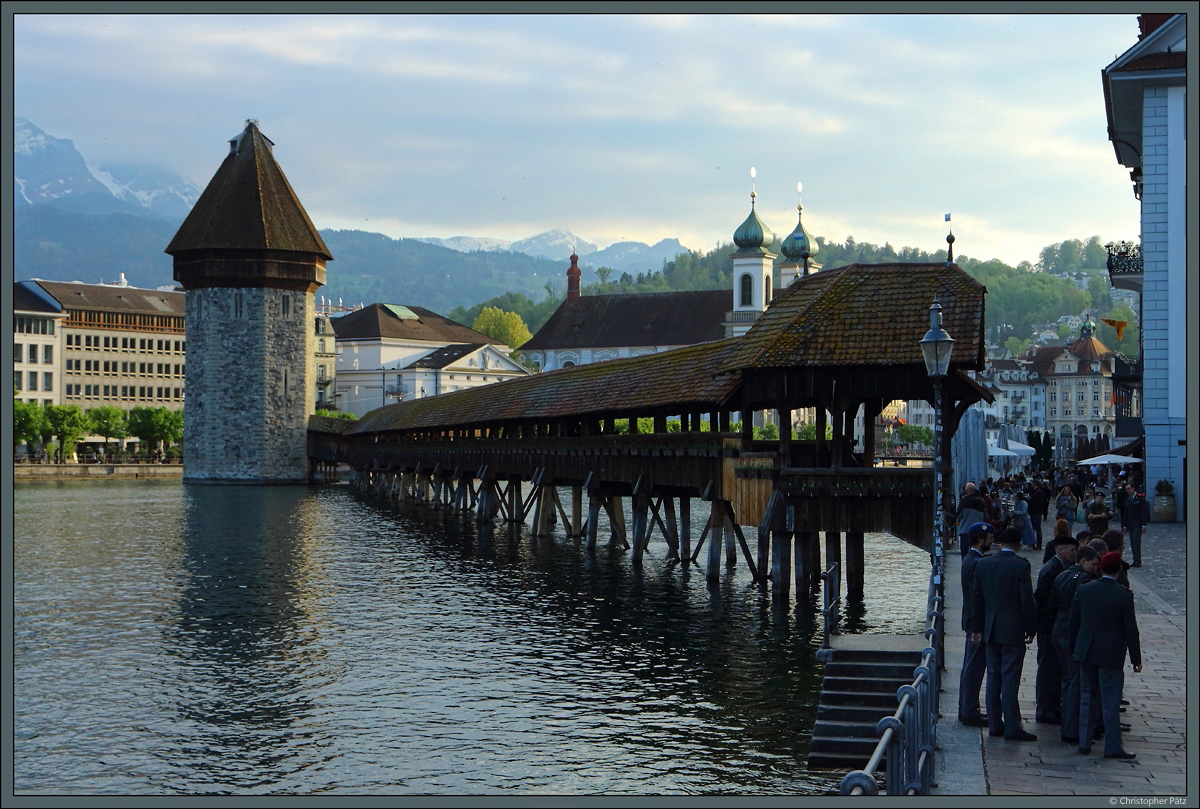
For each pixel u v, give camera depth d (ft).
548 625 116.78
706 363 141.69
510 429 248.73
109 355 551.59
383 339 611.47
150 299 583.99
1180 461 157.89
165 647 108.47
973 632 53.72
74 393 538.06
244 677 96.02
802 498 112.78
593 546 180.65
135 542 203.31
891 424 488.02
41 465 444.14
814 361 109.29
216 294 404.57
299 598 136.77
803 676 91.81
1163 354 157.99
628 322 620.08
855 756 67.62
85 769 72.74
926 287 111.96
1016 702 52.75
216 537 212.23
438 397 314.96
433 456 286.87
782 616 117.50
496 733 78.33
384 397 581.12
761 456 118.01
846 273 115.85
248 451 406.00
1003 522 134.31
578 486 206.69
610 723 79.82
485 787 67.46
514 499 237.25
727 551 161.27
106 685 93.76
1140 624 79.10
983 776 47.03
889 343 108.47
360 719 82.74
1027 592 52.80
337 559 176.14
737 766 69.51
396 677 94.99
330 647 107.45
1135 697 59.82
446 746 75.92
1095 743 52.01
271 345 408.05
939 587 67.21
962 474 151.94
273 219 408.46
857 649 70.79
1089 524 57.57
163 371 572.10
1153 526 152.05
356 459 384.06
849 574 128.26
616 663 98.07
